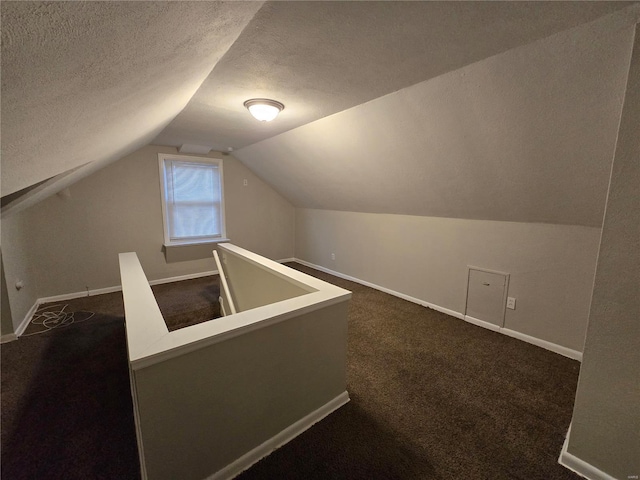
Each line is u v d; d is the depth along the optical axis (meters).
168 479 1.12
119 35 0.52
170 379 1.07
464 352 2.34
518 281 2.55
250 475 1.28
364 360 2.22
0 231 2.40
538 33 1.20
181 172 4.18
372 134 2.43
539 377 2.02
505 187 2.20
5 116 0.50
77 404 1.75
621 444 1.22
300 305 1.46
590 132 1.50
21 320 2.74
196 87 1.76
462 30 1.19
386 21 1.13
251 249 5.02
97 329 2.72
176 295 3.72
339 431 1.54
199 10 0.66
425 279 3.34
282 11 1.06
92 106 0.82
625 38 1.11
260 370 1.33
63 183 2.38
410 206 3.24
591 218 2.04
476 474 1.31
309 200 4.71
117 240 3.75
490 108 1.68
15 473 1.32
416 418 1.63
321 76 1.67
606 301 1.20
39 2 0.31
